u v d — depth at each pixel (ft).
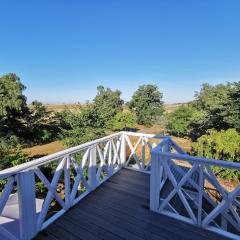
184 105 101.04
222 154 44.27
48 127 76.33
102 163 13.94
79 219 9.88
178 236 8.78
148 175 15.61
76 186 11.30
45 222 9.34
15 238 7.57
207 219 9.19
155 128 116.98
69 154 10.45
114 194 12.44
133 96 132.46
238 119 50.31
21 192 7.84
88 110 41.04
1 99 63.87
